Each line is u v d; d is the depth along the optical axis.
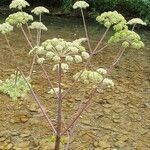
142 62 1.53
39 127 0.98
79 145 0.91
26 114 1.03
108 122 1.03
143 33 2.00
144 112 1.10
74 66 1.40
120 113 1.08
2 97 1.11
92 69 1.40
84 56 0.62
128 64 1.49
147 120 1.06
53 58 0.57
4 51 1.50
